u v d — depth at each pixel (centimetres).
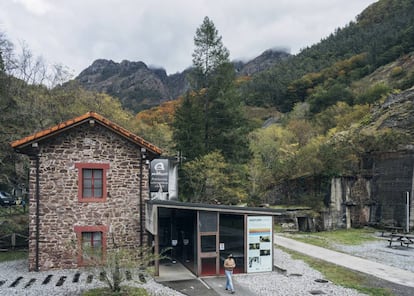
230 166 2825
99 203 1497
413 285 1245
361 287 1218
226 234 1439
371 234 2564
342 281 1295
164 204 1366
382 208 2872
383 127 3378
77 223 1468
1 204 2664
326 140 4284
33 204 1428
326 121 5659
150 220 1420
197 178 2659
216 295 1141
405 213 2655
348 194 2908
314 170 2925
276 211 1476
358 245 2094
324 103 6556
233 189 2731
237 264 1439
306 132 5322
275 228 2734
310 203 2891
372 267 1514
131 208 1540
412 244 2131
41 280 1282
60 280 1282
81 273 1377
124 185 1537
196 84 3266
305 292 1168
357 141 3209
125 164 1545
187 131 3002
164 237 1819
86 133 1502
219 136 3077
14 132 2230
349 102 6247
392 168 2831
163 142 3616
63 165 1467
